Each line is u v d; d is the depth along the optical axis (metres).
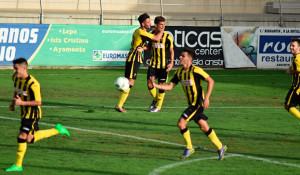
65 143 23.28
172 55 33.47
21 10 77.00
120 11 83.38
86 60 61.31
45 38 59.97
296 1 88.44
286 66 65.00
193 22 64.25
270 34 64.38
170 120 30.33
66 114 31.55
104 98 39.66
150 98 40.31
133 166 19.23
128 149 22.33
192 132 26.64
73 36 60.75
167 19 63.75
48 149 21.98
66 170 18.44
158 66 33.25
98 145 23.03
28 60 59.53
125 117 31.02
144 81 51.56
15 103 17.95
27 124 18.33
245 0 86.88
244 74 59.62
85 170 18.52
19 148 18.14
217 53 63.34
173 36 62.03
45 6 82.12
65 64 60.81
